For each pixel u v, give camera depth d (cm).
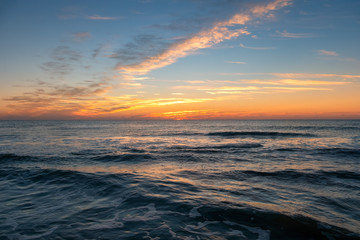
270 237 372
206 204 514
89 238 370
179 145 1923
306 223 415
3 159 1159
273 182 728
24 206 528
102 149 1647
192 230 396
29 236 379
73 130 4644
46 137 2783
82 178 776
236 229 400
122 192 620
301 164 1041
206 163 1084
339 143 2017
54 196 602
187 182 723
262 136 2892
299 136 2845
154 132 3975
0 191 651
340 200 552
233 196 579
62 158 1216
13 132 3856
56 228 409
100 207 515
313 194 600
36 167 978
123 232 390
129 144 2019
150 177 791
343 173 845
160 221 434
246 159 1191
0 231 398
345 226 405
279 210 474
